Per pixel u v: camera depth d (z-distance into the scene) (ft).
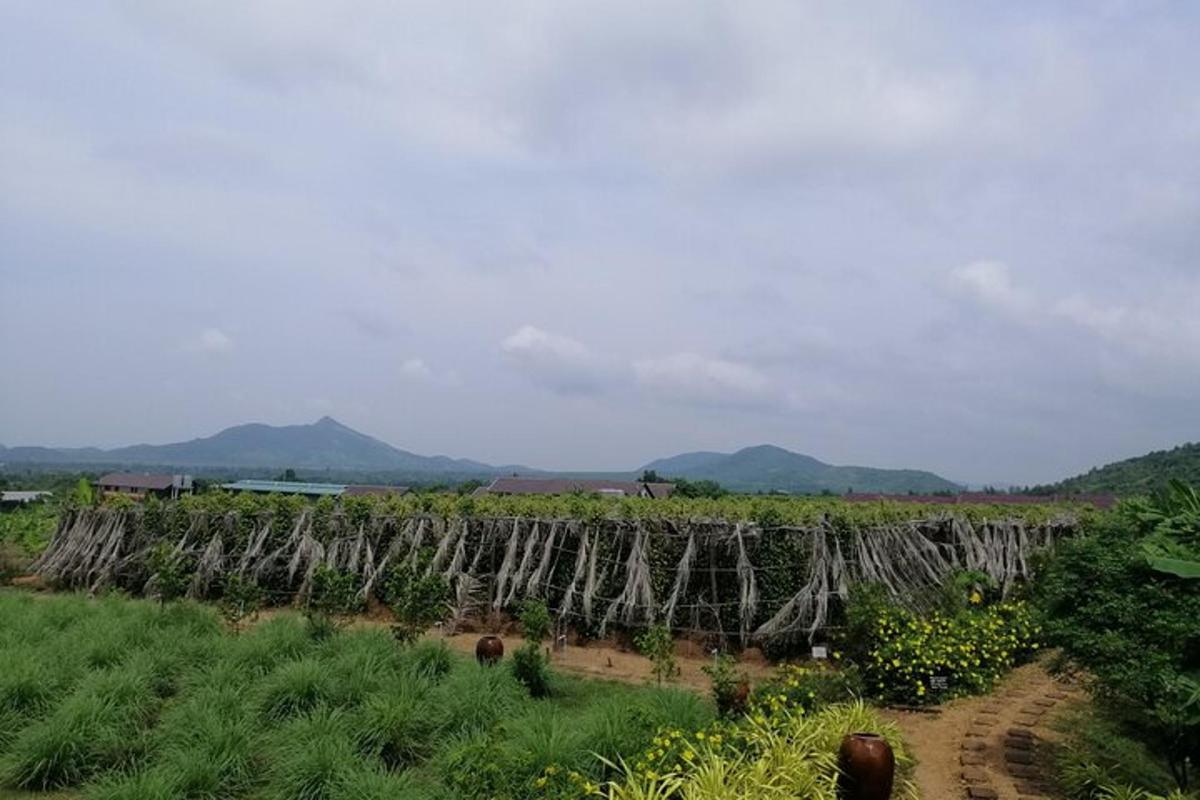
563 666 39.19
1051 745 27.37
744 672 37.22
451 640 43.93
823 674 32.27
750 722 23.27
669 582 44.21
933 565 46.55
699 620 42.91
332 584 38.55
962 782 24.16
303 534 54.90
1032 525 53.93
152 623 37.81
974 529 51.72
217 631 37.91
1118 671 21.76
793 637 40.32
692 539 43.55
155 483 137.80
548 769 19.90
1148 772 24.31
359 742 24.66
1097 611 22.98
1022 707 32.09
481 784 19.98
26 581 63.98
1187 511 25.82
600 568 45.91
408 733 25.40
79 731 24.06
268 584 55.11
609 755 21.94
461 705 26.86
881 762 19.94
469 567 49.75
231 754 23.16
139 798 20.39
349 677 29.01
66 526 65.21
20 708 26.50
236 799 22.24
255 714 26.37
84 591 57.57
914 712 31.68
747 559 42.60
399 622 43.47
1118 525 25.32
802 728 22.41
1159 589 22.58
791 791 19.07
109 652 32.14
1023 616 40.75
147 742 24.39
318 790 21.61
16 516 87.20
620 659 41.27
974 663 34.78
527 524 48.98
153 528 59.62
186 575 49.03
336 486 91.81
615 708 24.73
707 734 21.99
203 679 29.84
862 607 35.40
